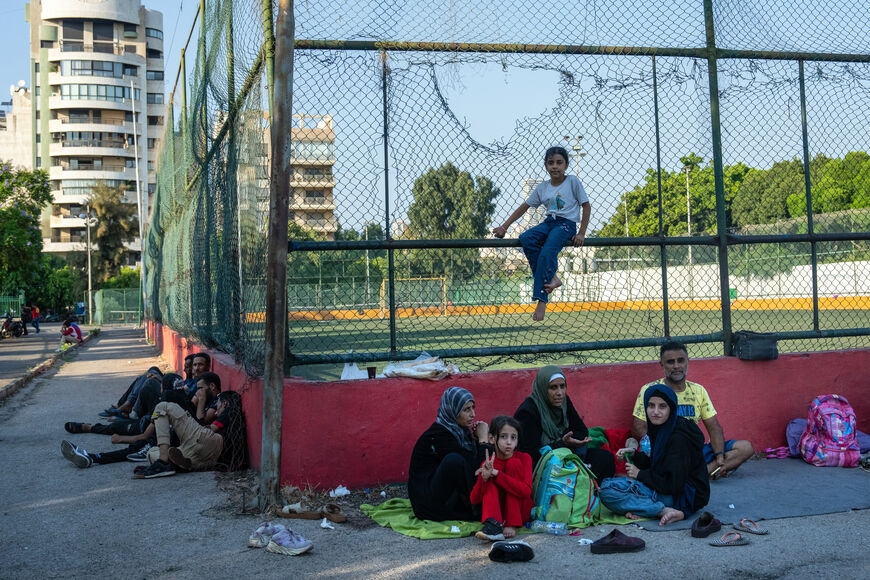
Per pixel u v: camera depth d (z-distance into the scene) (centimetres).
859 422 656
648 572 369
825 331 656
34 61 8706
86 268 7231
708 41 641
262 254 559
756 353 619
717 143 641
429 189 575
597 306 713
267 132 551
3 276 2952
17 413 1005
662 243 626
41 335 3784
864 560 377
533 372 580
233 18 658
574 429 519
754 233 668
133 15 8831
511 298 623
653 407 472
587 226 586
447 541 429
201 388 673
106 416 928
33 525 472
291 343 573
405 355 581
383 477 546
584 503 455
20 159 9256
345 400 539
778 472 568
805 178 674
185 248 1165
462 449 475
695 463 465
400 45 566
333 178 556
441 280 616
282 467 528
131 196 8719
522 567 381
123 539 441
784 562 377
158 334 2120
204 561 400
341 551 413
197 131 895
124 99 8681
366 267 643
